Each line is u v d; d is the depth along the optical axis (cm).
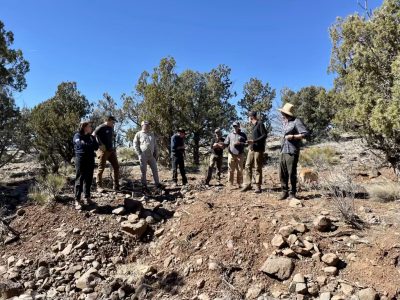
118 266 592
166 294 509
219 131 992
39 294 530
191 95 1602
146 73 1598
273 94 1961
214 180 1063
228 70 1755
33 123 1198
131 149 1756
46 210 738
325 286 467
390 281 449
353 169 1021
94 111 1584
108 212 730
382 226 565
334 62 1042
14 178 1099
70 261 593
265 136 802
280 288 483
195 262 551
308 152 1270
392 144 855
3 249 639
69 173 1148
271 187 877
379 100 748
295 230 564
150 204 778
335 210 627
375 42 834
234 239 576
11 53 1190
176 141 975
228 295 480
